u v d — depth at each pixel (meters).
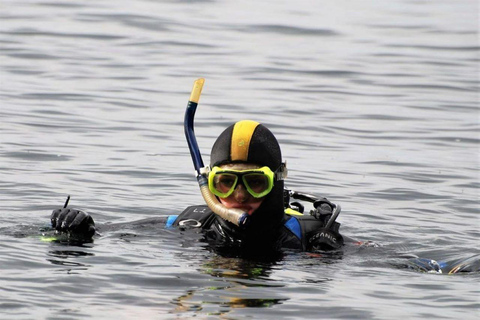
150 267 13.67
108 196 20.20
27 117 28.39
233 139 15.45
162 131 27.52
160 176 22.28
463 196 21.61
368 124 29.70
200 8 50.03
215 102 31.77
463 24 49.38
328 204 16.47
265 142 15.55
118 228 16.41
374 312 11.95
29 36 41.78
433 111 32.00
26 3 48.91
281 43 43.06
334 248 15.52
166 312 11.59
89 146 25.12
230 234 15.70
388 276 13.87
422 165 24.66
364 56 41.06
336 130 28.67
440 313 12.02
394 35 46.09
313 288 12.97
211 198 15.42
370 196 21.34
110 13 47.19
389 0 56.16
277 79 36.06
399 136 28.25
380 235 17.86
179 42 42.09
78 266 13.52
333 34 45.50
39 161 23.14
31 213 18.16
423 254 16.39
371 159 25.12
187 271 13.54
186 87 34.19
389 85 35.91
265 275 13.55
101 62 37.72
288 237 15.71
